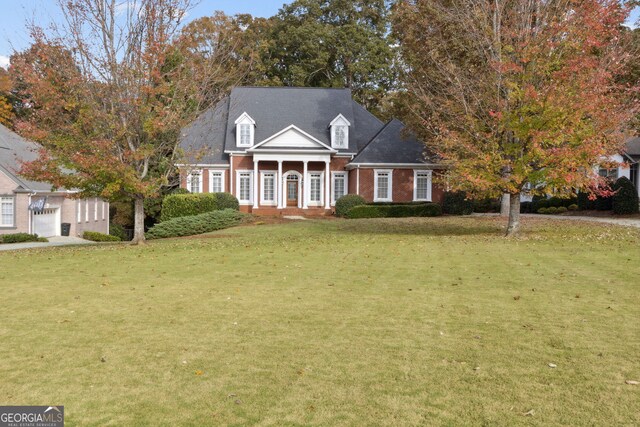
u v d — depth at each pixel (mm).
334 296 9977
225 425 4824
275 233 25344
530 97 17391
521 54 18125
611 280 10977
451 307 8938
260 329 7824
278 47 52688
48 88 18859
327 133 40031
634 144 36469
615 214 30516
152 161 21609
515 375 5836
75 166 19344
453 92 20953
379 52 52469
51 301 9938
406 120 31125
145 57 19469
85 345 7172
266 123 39906
